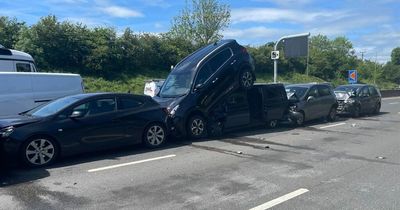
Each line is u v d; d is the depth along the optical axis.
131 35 41.62
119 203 5.94
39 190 6.62
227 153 9.77
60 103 9.17
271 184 6.96
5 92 10.98
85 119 9.03
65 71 35.47
